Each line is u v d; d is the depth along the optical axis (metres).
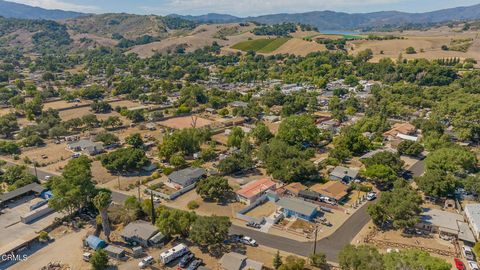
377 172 133.50
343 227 109.38
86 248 98.06
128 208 113.62
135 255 94.69
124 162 148.75
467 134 177.62
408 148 163.75
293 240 103.00
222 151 173.75
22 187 130.50
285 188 132.00
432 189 121.56
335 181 135.00
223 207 121.88
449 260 93.25
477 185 123.88
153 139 190.75
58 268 89.88
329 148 177.38
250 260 89.94
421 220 107.81
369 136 189.25
